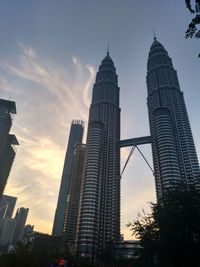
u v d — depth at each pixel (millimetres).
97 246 158125
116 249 156750
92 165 194750
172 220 40375
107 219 186125
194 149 195625
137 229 50875
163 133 194500
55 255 44438
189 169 182375
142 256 48438
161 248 42031
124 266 122688
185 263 38781
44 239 153250
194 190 45375
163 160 179750
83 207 172125
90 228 160750
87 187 182000
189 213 39500
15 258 31234
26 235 174000
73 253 151625
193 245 38094
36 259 33469
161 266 45875
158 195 185125
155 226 47062
